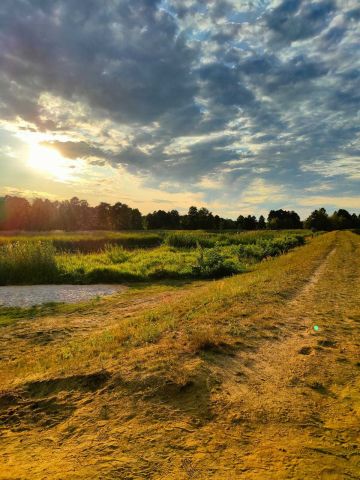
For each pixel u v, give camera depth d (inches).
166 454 143.3
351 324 329.1
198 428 162.2
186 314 350.6
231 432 158.9
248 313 348.2
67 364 239.6
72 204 4419.3
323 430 160.2
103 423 168.7
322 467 134.1
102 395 193.2
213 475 130.3
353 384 206.5
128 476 130.4
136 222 4576.8
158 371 209.0
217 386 198.2
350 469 133.3
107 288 619.8
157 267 784.3
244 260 971.9
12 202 3929.6
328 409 179.3
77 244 1315.2
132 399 186.5
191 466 135.4
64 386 206.7
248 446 148.2
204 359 229.5
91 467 135.9
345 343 277.6
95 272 696.4
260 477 128.6
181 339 268.5
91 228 4399.6
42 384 211.9
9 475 132.3
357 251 1131.3
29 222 3902.6
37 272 679.7
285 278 567.8
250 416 171.6
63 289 604.1
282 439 153.2
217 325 305.7
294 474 130.2
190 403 182.5
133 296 540.7
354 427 162.1
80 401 189.9
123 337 290.0
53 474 132.2
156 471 133.2
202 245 1421.0
